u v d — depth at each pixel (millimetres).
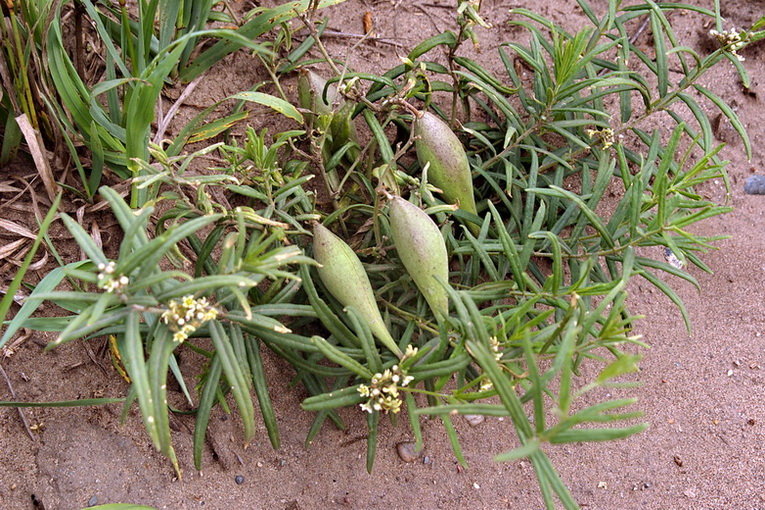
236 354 441
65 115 524
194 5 553
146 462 498
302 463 514
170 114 558
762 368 553
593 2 656
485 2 647
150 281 395
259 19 560
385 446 521
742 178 612
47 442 491
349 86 488
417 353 438
